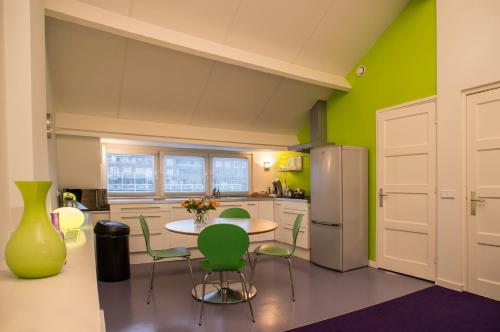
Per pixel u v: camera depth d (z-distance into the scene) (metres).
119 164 5.12
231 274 4.02
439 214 3.49
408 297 3.18
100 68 3.71
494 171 3.10
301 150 5.41
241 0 3.36
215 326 2.58
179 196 5.58
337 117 4.97
